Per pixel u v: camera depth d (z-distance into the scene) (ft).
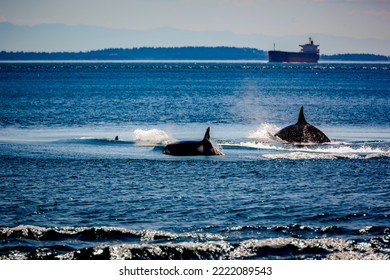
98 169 332.60
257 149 403.13
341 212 252.62
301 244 215.92
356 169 338.95
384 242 220.02
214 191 285.64
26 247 212.02
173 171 329.31
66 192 280.92
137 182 302.45
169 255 207.31
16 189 285.84
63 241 217.36
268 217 245.04
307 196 278.05
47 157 366.43
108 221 238.07
